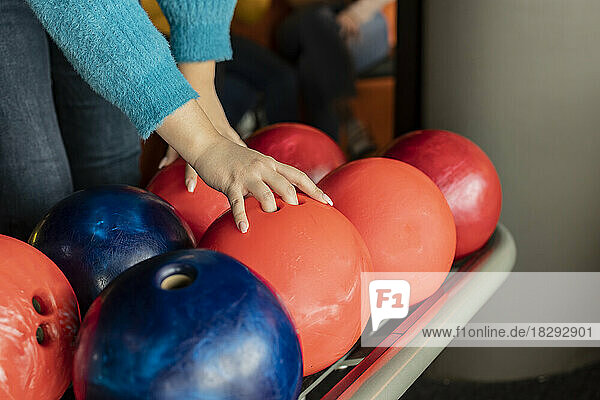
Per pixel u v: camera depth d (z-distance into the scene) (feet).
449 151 3.85
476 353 4.99
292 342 2.29
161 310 2.13
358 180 3.19
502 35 4.56
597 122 4.58
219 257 2.36
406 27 5.02
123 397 2.10
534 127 4.66
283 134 3.91
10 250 2.52
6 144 3.73
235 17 8.70
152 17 4.84
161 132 2.78
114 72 2.62
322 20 8.38
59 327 2.50
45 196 3.88
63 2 2.59
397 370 2.98
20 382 2.30
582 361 5.10
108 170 4.58
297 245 2.61
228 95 7.94
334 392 2.80
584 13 4.41
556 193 4.76
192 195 3.50
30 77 3.75
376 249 3.07
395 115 5.29
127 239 2.90
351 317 2.70
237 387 2.10
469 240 3.86
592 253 4.85
